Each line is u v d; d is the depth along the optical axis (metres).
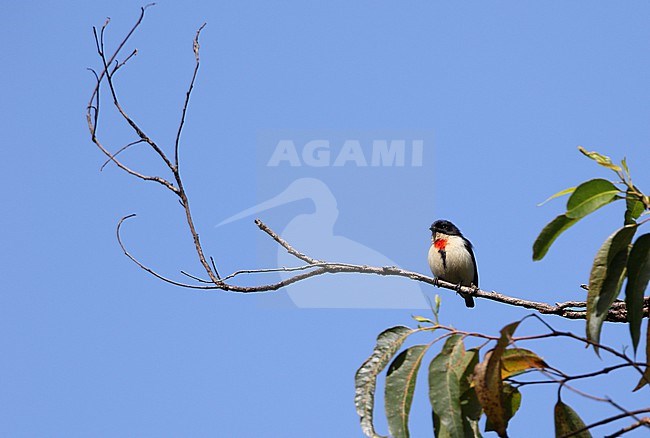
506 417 6.79
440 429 6.84
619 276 6.36
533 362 6.72
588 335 6.31
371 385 6.70
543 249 6.74
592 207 6.44
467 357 6.66
